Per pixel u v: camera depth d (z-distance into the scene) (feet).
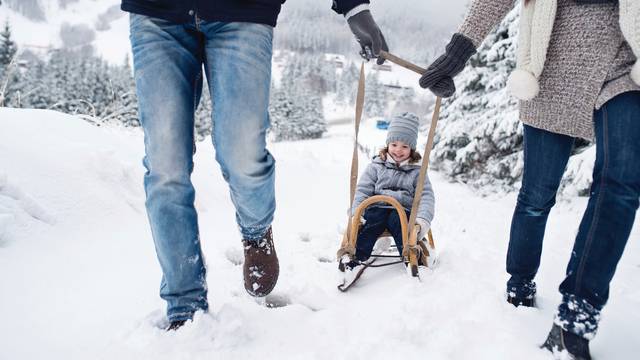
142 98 5.39
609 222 5.10
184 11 5.30
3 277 6.60
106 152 10.90
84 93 135.95
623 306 7.04
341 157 61.16
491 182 33.86
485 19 6.38
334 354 5.49
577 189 22.38
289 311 6.54
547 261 9.47
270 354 5.41
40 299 6.30
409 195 10.21
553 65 5.93
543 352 5.34
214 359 5.23
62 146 10.60
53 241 8.07
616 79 5.34
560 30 5.87
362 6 6.37
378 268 9.48
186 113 5.55
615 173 5.13
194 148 5.79
